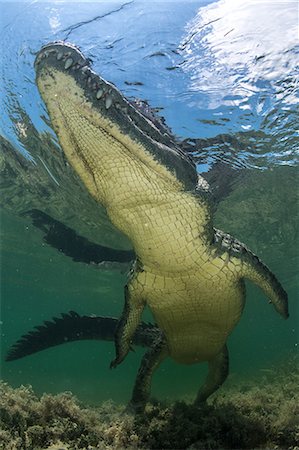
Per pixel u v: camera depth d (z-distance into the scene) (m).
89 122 0.84
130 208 0.99
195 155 2.24
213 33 1.79
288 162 2.59
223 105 1.98
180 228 1.04
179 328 1.41
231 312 1.34
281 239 4.14
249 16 1.78
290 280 6.12
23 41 1.81
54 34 1.75
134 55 1.79
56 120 0.86
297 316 9.17
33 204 3.51
